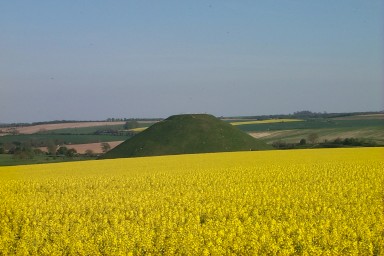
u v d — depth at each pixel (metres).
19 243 17.03
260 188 26.16
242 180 29.97
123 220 19.25
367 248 15.08
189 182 30.25
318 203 20.92
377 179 28.08
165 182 30.75
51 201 24.72
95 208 22.38
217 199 23.39
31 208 22.78
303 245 15.17
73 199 25.27
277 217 19.20
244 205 21.53
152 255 15.67
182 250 15.49
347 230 16.16
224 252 15.15
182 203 22.52
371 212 19.08
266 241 15.44
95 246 16.20
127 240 16.19
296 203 20.92
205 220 19.38
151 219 18.92
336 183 26.69
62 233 17.86
